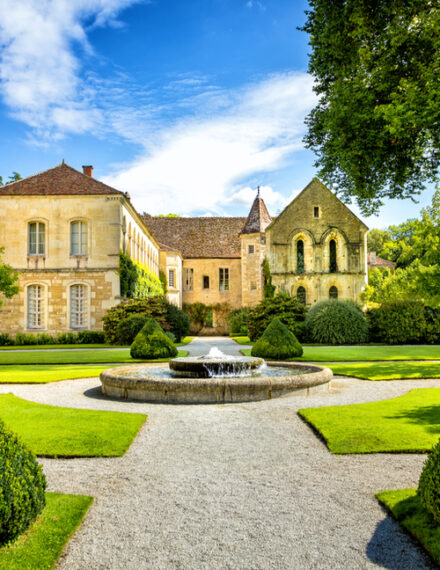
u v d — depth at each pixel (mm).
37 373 14719
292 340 18375
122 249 31906
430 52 15109
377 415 8281
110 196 31484
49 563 3654
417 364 16375
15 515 3918
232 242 54594
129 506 4820
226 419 8539
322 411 8742
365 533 4207
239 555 3852
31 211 31547
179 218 57375
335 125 16156
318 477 5586
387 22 15594
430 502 4152
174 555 3863
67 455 6371
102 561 3779
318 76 19188
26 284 31219
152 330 19156
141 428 7941
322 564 3711
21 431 7469
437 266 23859
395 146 15609
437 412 8414
